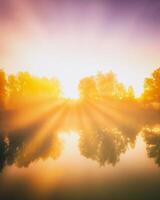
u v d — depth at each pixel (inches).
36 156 761.0
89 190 467.2
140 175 550.9
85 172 584.4
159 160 674.2
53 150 841.5
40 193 458.3
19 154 792.9
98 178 538.0
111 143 935.7
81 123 1603.1
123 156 730.2
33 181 530.6
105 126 1423.5
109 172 579.8
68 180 531.5
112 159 698.8
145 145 874.8
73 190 471.2
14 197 446.6
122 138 1030.4
